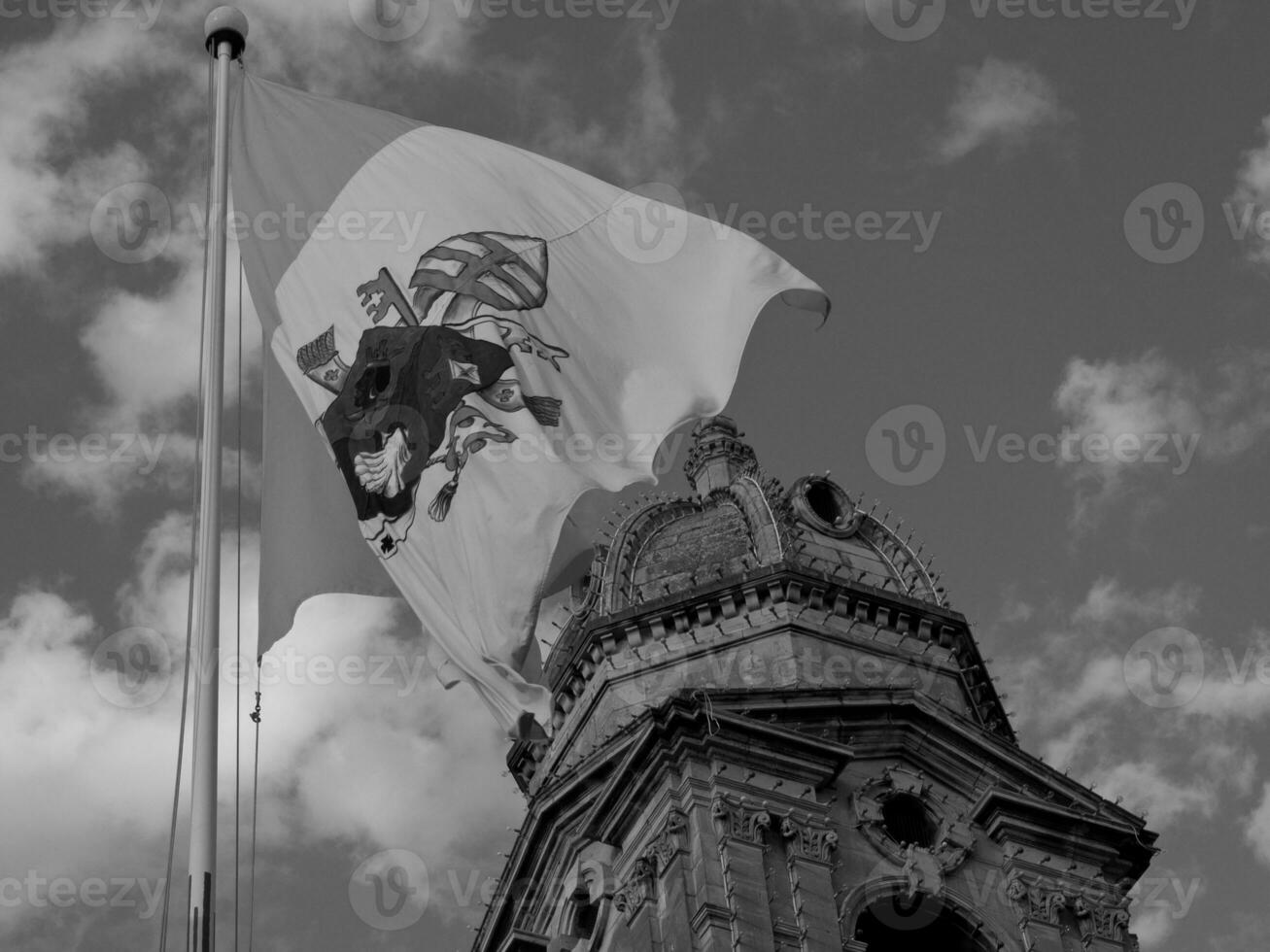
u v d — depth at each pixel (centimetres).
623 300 3709
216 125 3519
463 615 3278
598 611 5438
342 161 3759
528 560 3322
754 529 5488
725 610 5266
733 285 3738
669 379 3653
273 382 3547
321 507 3425
